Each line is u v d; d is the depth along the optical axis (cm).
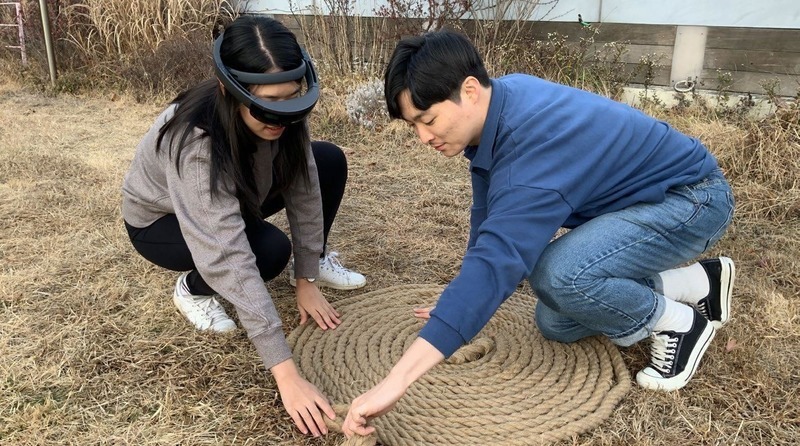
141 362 185
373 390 130
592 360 186
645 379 174
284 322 209
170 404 167
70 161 361
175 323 204
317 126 422
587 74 455
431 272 245
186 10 605
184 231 159
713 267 187
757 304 213
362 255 256
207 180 155
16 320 203
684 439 156
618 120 156
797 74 402
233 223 158
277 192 195
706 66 430
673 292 183
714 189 166
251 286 156
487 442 155
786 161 305
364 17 550
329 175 215
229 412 166
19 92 556
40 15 603
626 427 161
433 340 130
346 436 149
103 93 547
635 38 451
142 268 239
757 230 272
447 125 142
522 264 134
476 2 507
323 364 187
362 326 205
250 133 157
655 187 160
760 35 407
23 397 169
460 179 344
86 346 191
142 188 181
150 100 515
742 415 163
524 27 490
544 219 139
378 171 357
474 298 131
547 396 172
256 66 141
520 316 211
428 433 158
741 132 333
